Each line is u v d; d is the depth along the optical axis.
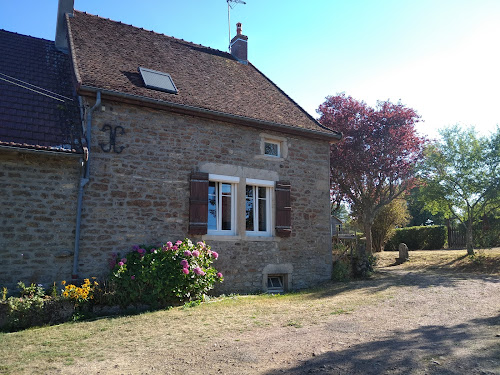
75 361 4.07
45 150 6.80
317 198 10.52
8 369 3.84
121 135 7.87
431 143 14.95
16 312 5.67
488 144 12.32
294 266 9.87
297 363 3.74
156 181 8.15
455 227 17.98
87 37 9.59
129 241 7.71
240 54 13.15
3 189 6.77
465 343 4.10
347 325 5.27
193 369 3.71
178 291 7.19
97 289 6.64
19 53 9.48
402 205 21.59
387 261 14.87
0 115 7.21
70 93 8.74
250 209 9.61
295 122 10.30
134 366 3.86
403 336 4.54
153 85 8.59
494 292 7.50
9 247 6.70
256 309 6.71
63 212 7.19
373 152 15.54
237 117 8.99
